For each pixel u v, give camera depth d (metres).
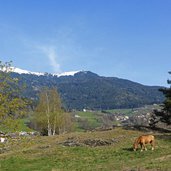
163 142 58.75
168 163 40.28
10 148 63.59
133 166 41.50
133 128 74.19
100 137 66.19
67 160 51.50
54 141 66.44
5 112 31.59
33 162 52.44
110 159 49.12
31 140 35.03
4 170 49.16
